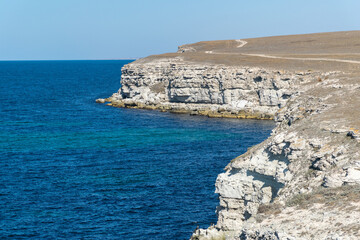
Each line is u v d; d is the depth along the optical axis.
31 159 70.81
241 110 109.50
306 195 30.98
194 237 41.81
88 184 58.47
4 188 56.91
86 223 46.84
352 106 43.38
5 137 87.44
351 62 107.06
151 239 43.38
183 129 94.88
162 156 72.25
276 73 107.19
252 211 38.62
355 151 32.59
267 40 196.50
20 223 46.75
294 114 47.66
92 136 88.56
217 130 92.88
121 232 44.88
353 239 24.28
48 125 101.00
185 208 50.47
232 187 40.59
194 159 70.31
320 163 33.34
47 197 53.94
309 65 110.19
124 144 81.19
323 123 39.22
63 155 73.31
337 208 27.94
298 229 27.09
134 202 52.19
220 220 41.28
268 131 90.62
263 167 38.25
